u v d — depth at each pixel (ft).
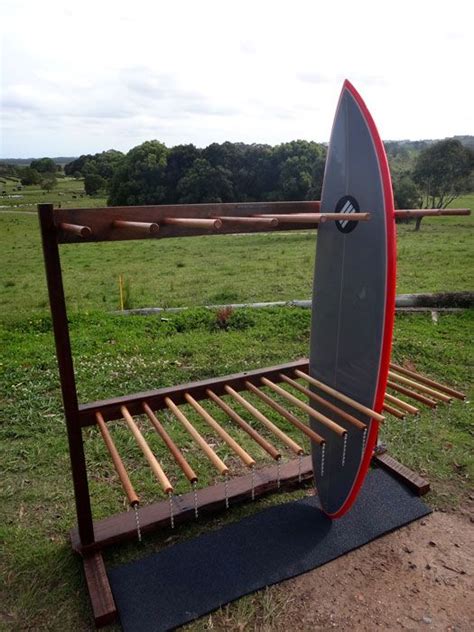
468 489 9.73
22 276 43.09
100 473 10.32
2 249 63.98
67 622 6.92
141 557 8.03
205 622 6.87
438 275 34.04
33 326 20.47
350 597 7.25
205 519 8.89
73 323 20.20
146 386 14.30
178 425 12.20
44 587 7.51
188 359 16.46
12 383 14.20
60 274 6.58
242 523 8.68
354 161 7.64
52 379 14.48
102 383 14.33
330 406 7.96
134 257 54.39
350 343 8.01
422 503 9.23
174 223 6.68
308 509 9.06
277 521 8.72
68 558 8.04
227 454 11.05
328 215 6.70
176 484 9.99
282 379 9.53
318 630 6.73
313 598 7.23
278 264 42.47
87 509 7.62
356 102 7.54
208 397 8.97
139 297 30.68
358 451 7.77
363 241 7.49
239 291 31.30
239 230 7.14
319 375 9.04
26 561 7.97
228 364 15.87
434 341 17.78
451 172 91.09
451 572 7.69
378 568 7.78
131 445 11.26
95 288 35.78
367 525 8.62
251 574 7.59
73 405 7.19
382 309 7.18
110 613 6.82
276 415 12.78
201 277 37.78
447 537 8.44
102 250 62.23
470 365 15.83
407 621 6.86
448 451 11.01
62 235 6.41
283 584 7.48
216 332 19.34
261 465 10.68
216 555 7.95
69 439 7.30
